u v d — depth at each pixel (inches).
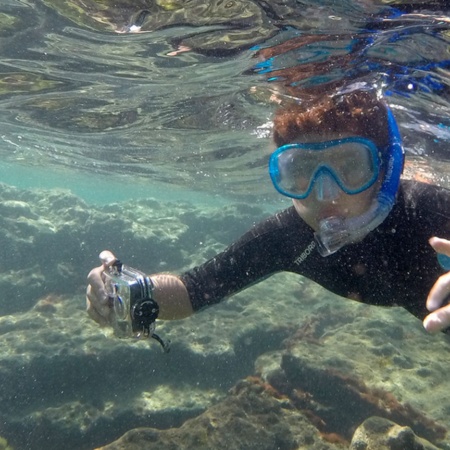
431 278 27.4
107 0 49.8
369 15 46.1
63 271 132.8
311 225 29.7
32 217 145.3
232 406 65.4
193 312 31.4
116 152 162.6
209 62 66.4
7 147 204.2
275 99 78.6
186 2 48.1
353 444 54.8
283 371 80.9
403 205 27.4
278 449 60.4
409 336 103.2
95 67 74.9
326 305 122.0
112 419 83.2
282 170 28.5
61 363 89.7
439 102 69.5
